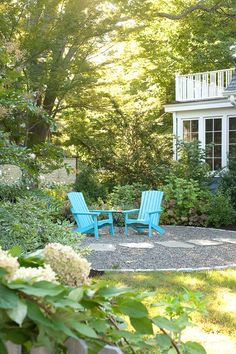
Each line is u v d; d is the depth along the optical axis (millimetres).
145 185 15156
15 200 5387
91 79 15156
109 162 16562
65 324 1267
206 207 13336
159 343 1638
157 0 20547
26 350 1354
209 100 16594
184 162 15117
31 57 13172
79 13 13836
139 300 1493
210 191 14344
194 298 2227
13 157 4090
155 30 23094
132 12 15258
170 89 24703
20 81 6496
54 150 4262
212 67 24266
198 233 11742
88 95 16547
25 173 5059
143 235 11359
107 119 17766
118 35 15641
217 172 15289
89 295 1407
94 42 15359
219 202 13352
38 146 4207
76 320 1301
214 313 5043
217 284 6391
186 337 4324
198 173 14742
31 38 13062
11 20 13117
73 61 15016
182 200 13484
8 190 5074
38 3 13430
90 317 1386
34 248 4871
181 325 1943
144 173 16125
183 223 13625
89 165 16969
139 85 21953
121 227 12570
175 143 16406
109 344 1435
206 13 22422
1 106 4066
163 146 16344
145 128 16531
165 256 8523
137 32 16484
